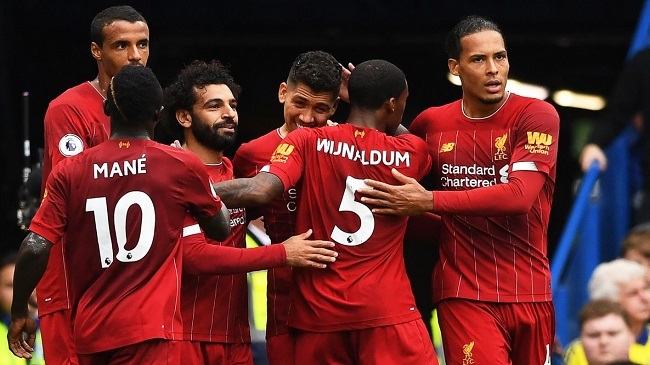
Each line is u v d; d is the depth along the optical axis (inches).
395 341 743.1
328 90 776.3
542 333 784.9
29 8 1427.2
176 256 708.0
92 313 700.0
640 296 879.7
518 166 753.0
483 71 757.3
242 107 1609.3
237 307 780.6
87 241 703.1
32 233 703.1
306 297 751.1
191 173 704.4
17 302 729.0
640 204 1001.5
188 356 758.5
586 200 986.1
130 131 709.9
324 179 747.4
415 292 1446.9
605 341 831.7
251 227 997.8
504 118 772.0
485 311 772.0
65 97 785.6
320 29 1544.0
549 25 1525.6
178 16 1471.5
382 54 1606.8
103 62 788.6
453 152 778.2
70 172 705.6
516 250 775.1
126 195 698.8
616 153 1032.2
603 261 1023.0
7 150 1384.1
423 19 1476.4
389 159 748.6
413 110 1654.8
